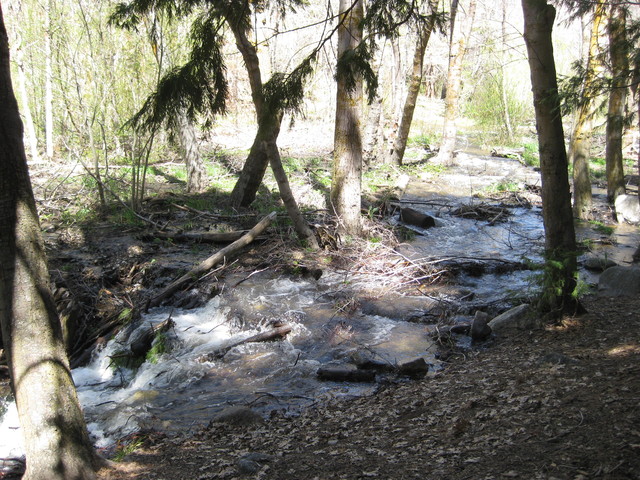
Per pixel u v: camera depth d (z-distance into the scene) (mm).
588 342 7086
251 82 9477
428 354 7824
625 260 11555
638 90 7422
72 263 10453
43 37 18141
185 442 5770
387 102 29156
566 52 27672
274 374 7465
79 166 17500
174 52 15234
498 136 29000
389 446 5180
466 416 5535
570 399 5395
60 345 4727
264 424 6121
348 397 6742
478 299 9680
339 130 12133
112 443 6039
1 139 4477
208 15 7055
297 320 8938
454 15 22297
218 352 8008
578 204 15109
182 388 7270
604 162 23516
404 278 10516
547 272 7695
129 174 17531
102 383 7863
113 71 15906
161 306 9516
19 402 4570
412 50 32844
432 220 14242
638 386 5387
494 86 28875
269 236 12000
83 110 15320
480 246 12859
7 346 4605
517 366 6707
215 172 18391
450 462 4641
